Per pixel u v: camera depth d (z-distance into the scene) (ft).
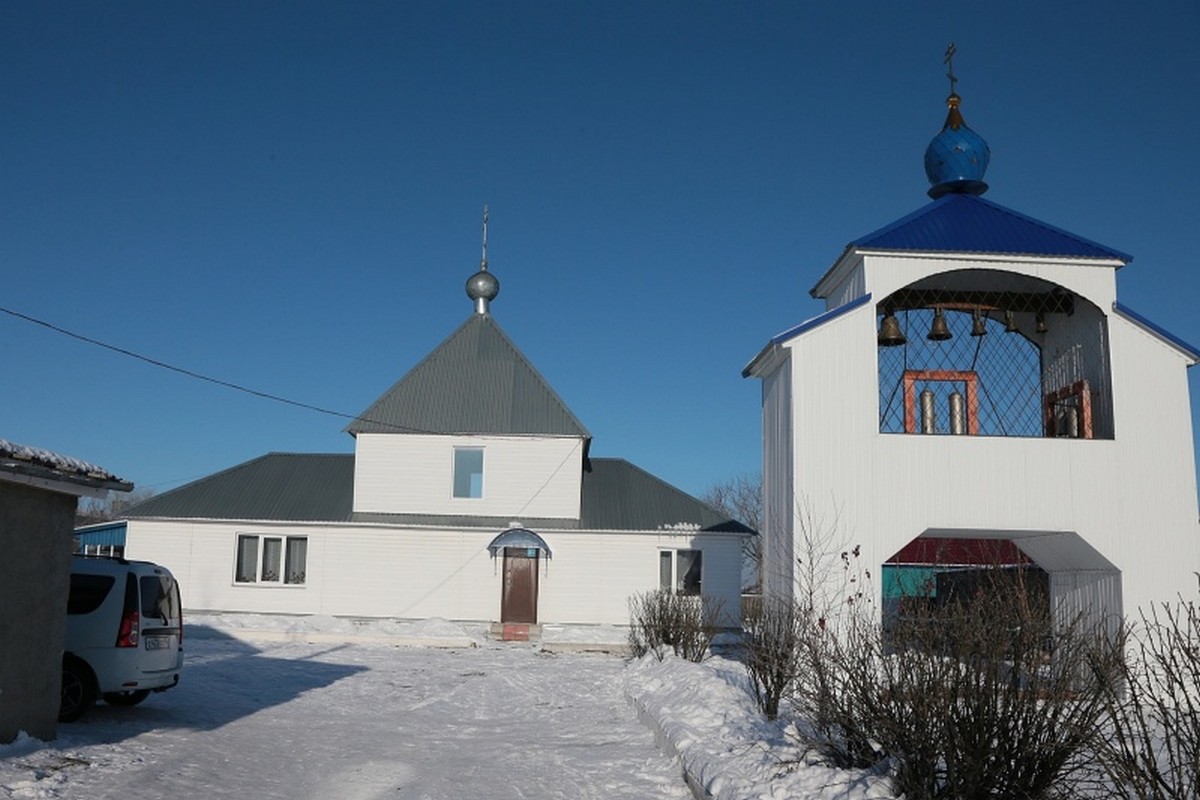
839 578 47.47
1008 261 50.31
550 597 98.99
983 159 57.57
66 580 35.27
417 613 98.48
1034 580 57.06
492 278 115.65
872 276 50.55
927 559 66.18
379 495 101.76
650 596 79.20
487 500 101.91
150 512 100.27
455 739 40.70
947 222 52.65
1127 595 48.16
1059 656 25.23
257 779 31.30
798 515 48.34
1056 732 23.13
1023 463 49.14
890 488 48.75
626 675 61.77
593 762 35.63
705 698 42.42
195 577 99.40
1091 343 52.29
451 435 102.37
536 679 62.59
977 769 22.74
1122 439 49.49
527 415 103.71
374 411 103.24
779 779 27.14
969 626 24.86
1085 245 50.98
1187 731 18.98
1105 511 48.91
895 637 27.22
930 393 52.60
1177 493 49.14
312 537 99.66
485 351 110.22
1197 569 48.52
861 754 27.07
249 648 77.56
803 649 36.99
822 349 49.73
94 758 32.01
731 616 98.12
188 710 45.14
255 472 106.93
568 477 102.47
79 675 39.40
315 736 39.86
